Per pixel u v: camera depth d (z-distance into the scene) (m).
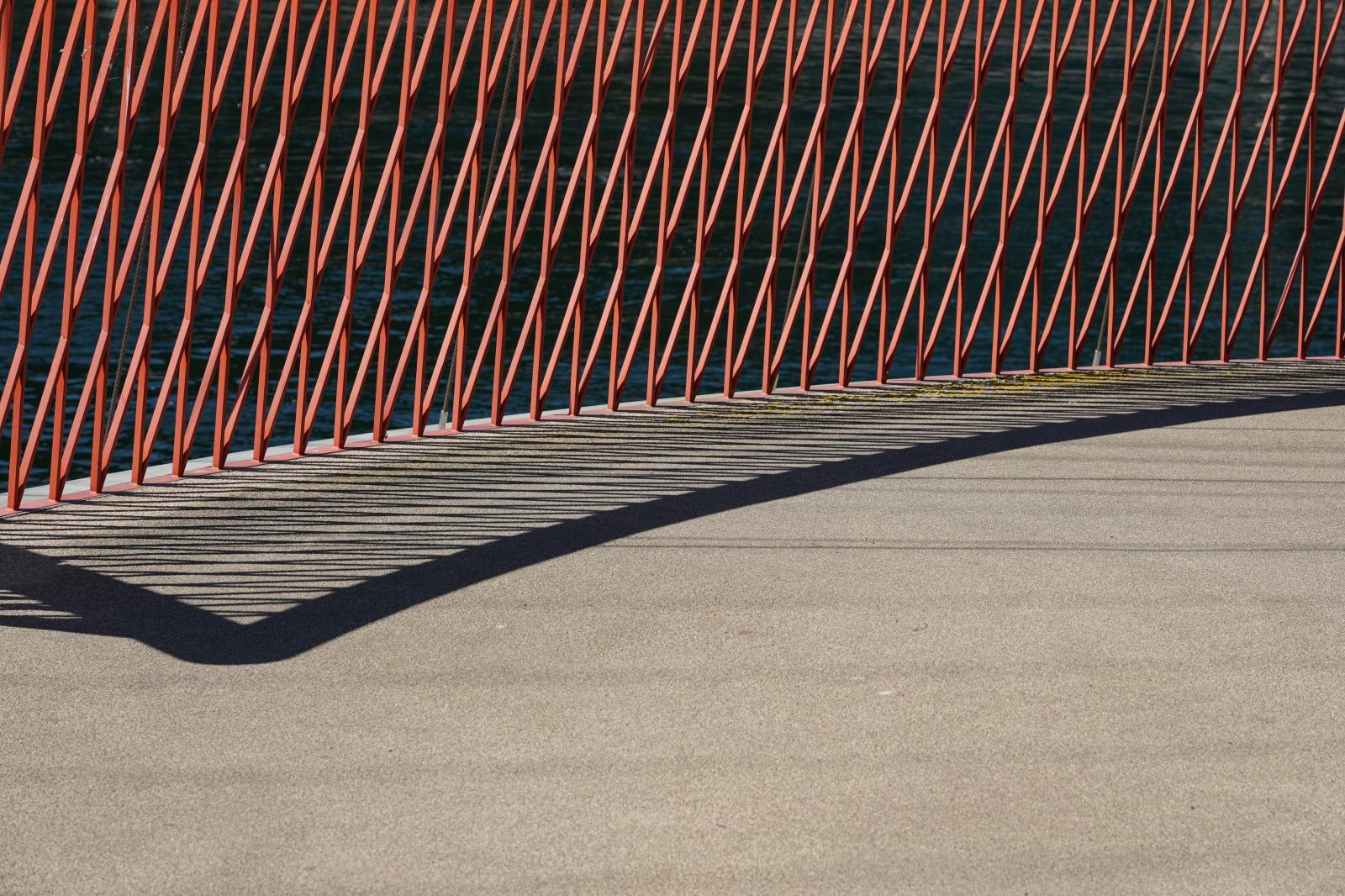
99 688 4.19
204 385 6.17
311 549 5.36
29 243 5.60
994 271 8.00
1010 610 4.93
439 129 6.55
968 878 3.34
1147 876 3.36
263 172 27.53
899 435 6.98
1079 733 4.05
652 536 5.57
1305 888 3.32
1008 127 7.72
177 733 3.94
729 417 7.23
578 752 3.89
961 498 6.11
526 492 6.06
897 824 3.56
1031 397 7.69
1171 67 7.96
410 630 4.66
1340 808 3.67
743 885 3.29
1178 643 4.68
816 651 4.57
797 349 19.09
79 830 3.46
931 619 4.85
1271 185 8.37
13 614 4.70
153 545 5.36
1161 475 6.48
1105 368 8.30
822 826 3.54
